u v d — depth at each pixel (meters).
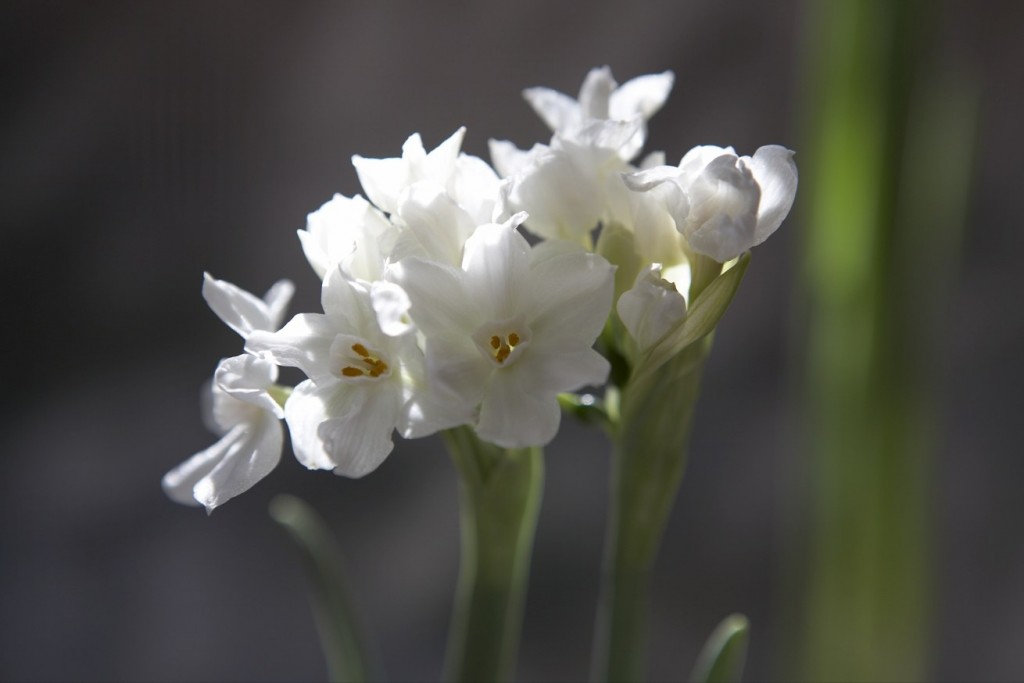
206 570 1.15
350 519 1.16
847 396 0.59
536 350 0.45
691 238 0.45
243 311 0.46
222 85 1.21
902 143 0.58
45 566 1.15
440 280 0.45
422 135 1.22
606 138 0.47
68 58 1.22
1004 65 1.18
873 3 0.58
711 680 0.49
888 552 0.59
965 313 1.16
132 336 1.22
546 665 1.14
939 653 1.12
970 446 1.14
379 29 1.22
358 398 0.45
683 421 0.47
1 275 1.21
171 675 1.13
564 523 1.16
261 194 1.22
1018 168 1.17
